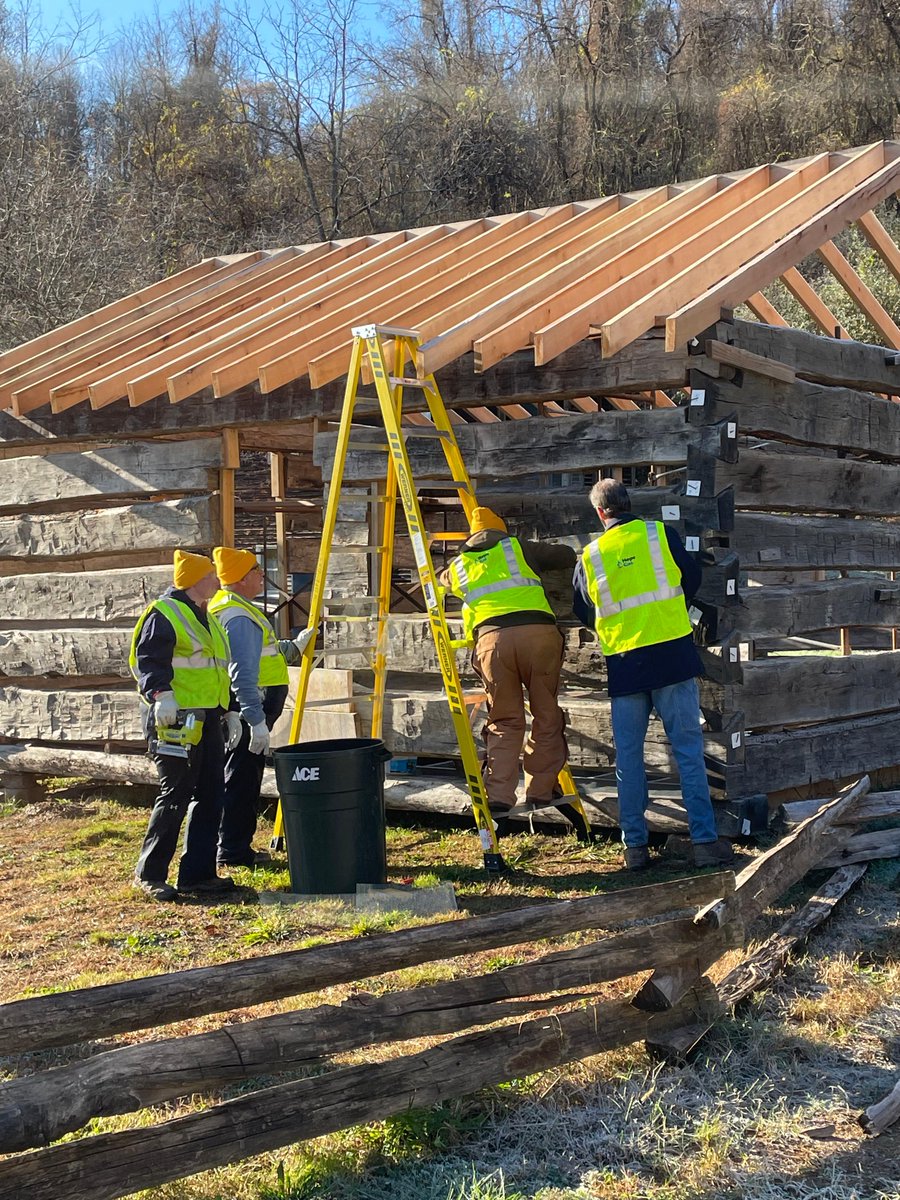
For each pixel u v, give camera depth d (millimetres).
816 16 30672
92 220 24203
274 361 7184
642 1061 4117
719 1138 3627
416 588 10562
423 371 6504
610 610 6438
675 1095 3904
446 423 6926
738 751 6762
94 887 6637
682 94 30609
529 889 6219
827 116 29859
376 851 6262
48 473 8938
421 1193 3377
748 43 31500
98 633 8719
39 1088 2961
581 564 6562
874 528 7973
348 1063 4148
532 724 6770
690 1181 3422
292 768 6098
